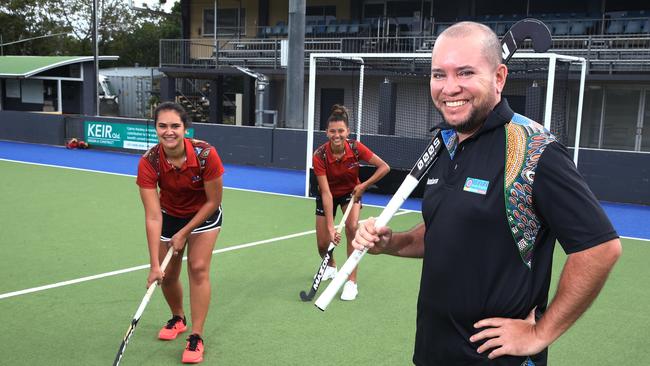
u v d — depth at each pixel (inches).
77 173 538.6
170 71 911.7
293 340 179.3
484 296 73.0
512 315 72.4
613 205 449.4
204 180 158.2
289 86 622.8
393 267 257.9
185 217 165.2
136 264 253.9
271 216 371.6
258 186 498.0
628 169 456.4
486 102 73.0
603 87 707.4
